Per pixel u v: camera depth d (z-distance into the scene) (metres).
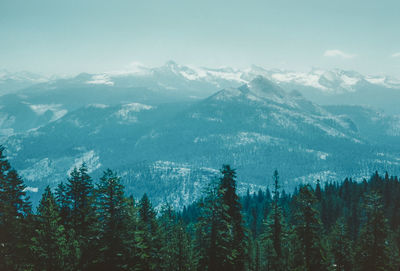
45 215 41.25
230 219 47.19
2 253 41.41
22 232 43.66
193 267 50.62
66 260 41.03
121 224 37.12
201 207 43.88
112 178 37.75
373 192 54.25
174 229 54.72
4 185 46.59
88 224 51.28
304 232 50.69
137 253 39.03
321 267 50.59
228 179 48.91
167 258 51.81
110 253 36.34
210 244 43.00
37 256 40.31
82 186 53.00
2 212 43.66
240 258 48.38
